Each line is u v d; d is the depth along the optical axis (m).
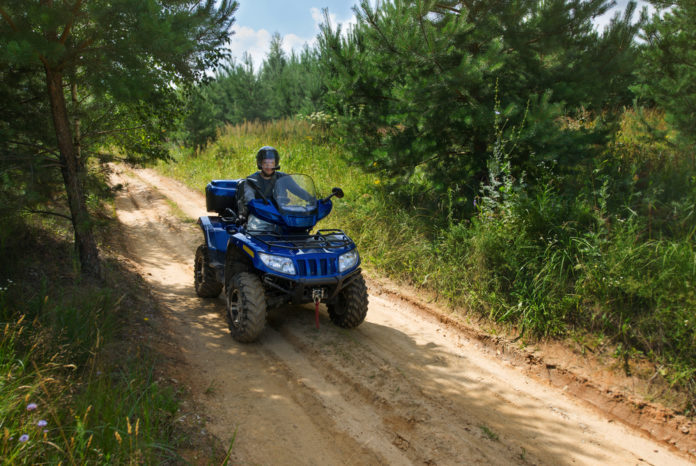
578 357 4.48
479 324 5.34
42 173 5.04
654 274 4.65
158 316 5.34
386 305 6.23
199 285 6.29
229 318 5.07
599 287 4.77
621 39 6.28
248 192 5.36
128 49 4.22
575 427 3.65
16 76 5.18
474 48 6.67
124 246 8.77
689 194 5.62
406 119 7.08
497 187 6.92
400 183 8.16
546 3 6.20
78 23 4.41
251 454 3.14
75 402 3.03
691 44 6.97
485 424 3.63
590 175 6.50
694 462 3.26
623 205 5.72
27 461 2.35
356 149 8.09
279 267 4.68
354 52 7.58
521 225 5.83
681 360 4.05
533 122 6.03
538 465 3.18
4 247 5.02
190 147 20.34
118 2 4.00
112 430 2.76
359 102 7.81
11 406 2.58
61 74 4.91
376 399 3.93
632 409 3.81
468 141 7.31
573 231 5.58
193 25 4.64
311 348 4.84
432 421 3.63
